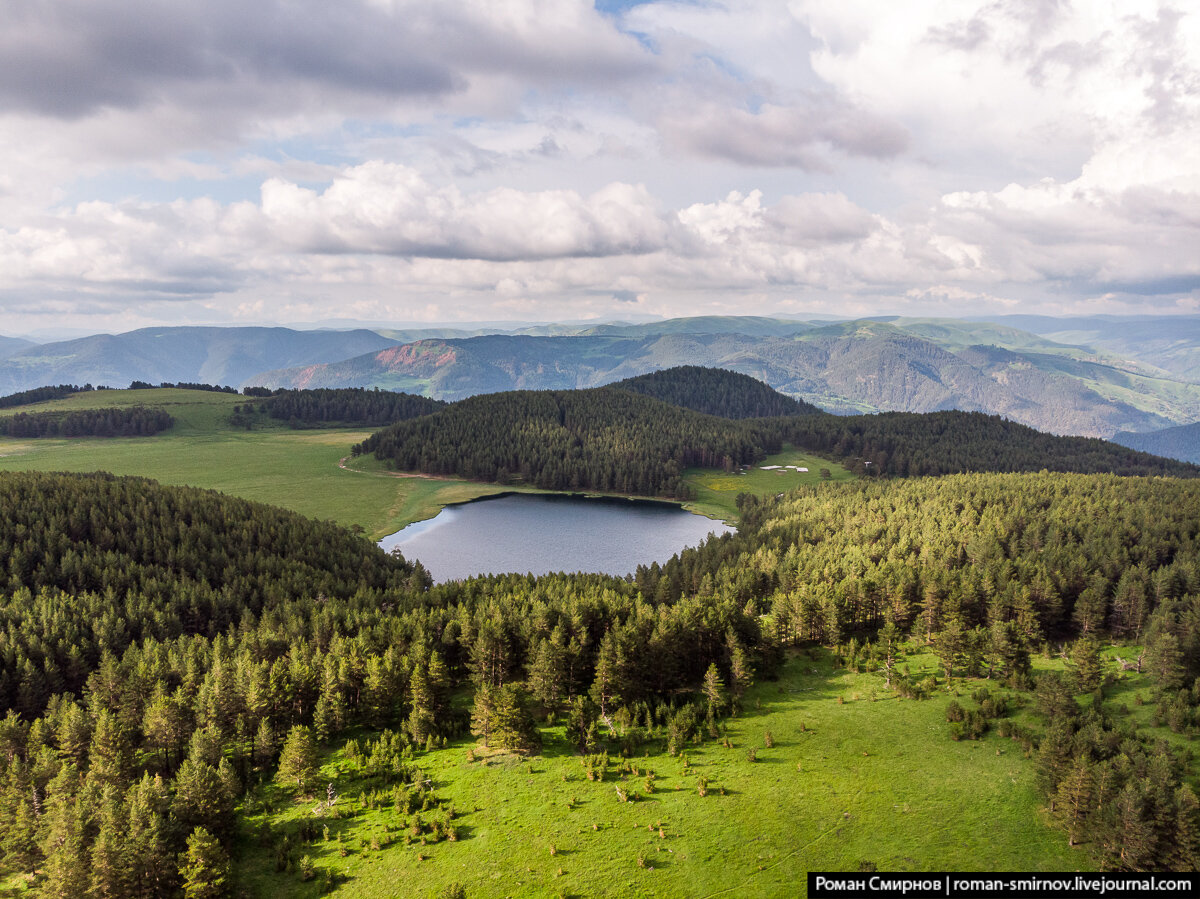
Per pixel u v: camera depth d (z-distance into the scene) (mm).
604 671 83750
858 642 108312
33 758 75875
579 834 64312
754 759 75312
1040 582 109250
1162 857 56375
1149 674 89125
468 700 92312
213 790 64188
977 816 65688
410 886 58719
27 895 58969
